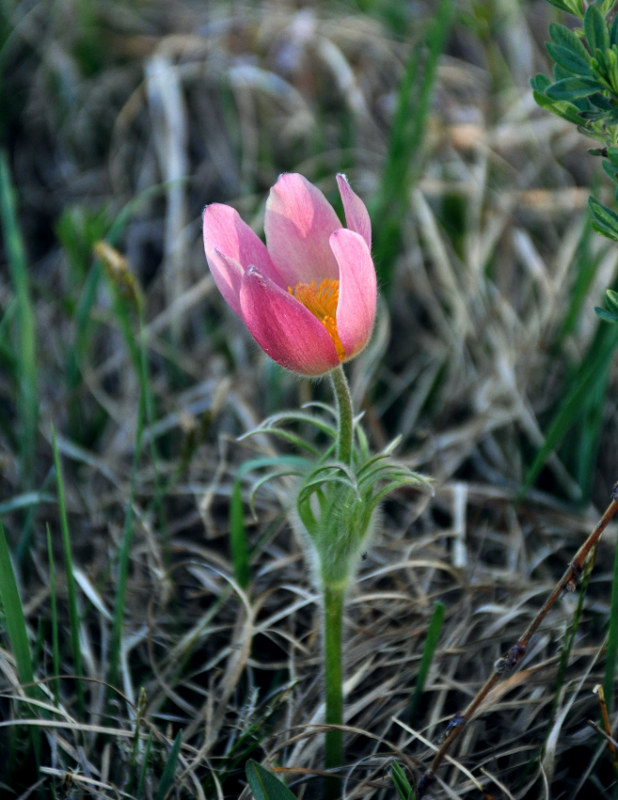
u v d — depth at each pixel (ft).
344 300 1.40
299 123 2.28
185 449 1.77
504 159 2.25
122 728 1.59
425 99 1.91
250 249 1.48
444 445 1.89
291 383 1.97
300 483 1.55
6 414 1.95
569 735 1.59
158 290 2.15
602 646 1.57
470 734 1.59
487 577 1.76
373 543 1.69
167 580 1.71
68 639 1.69
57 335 2.06
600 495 1.89
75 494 1.87
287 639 1.70
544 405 1.94
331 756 1.56
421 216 2.07
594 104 1.41
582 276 1.89
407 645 1.66
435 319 2.05
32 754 1.58
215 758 1.56
